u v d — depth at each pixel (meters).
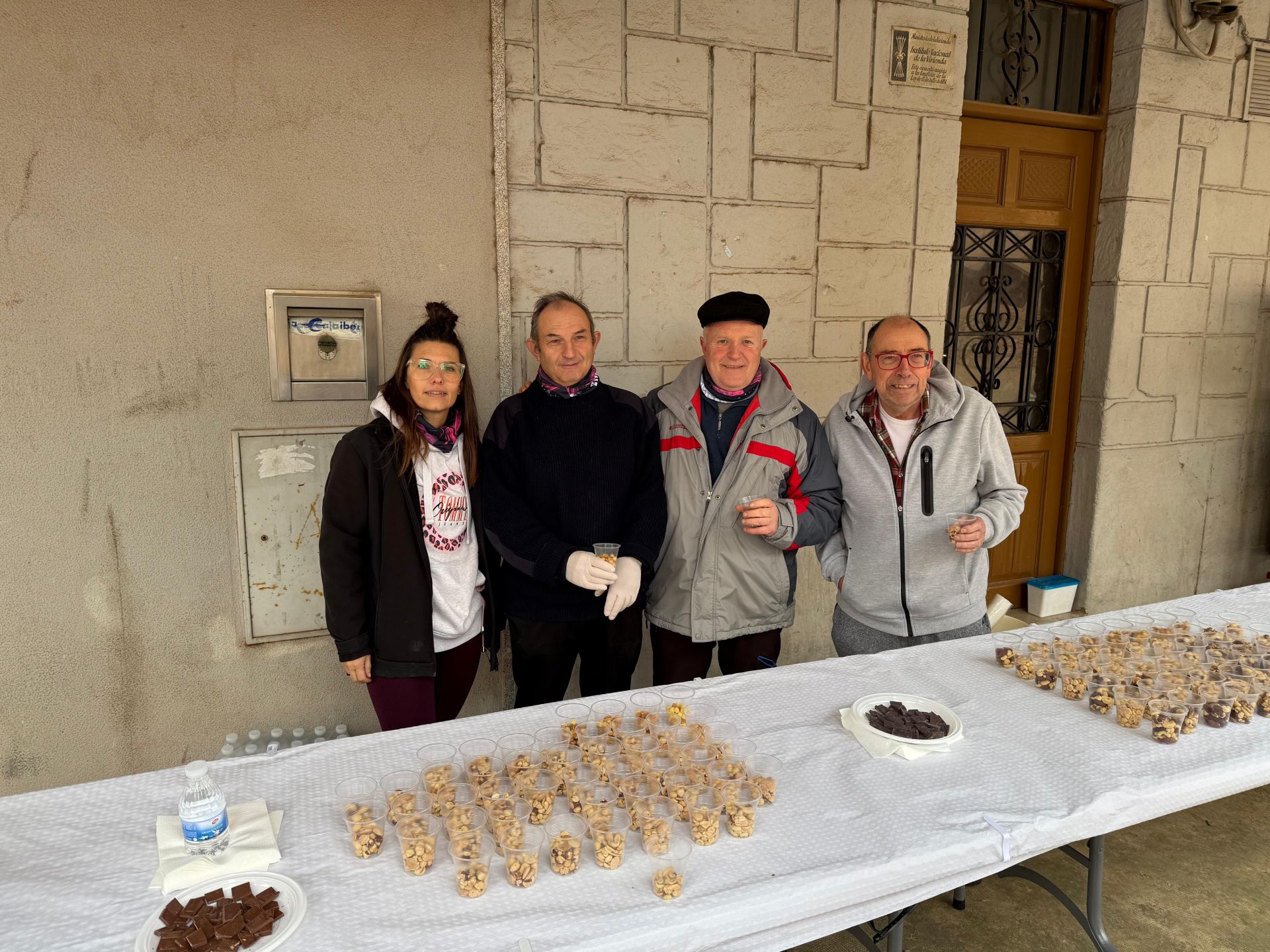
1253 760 1.51
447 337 2.02
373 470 1.99
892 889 1.21
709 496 2.34
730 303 2.23
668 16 2.76
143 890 1.15
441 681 2.20
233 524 2.45
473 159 2.57
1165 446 4.14
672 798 1.33
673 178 2.87
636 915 1.09
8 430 2.19
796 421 2.39
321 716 2.62
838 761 1.50
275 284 2.39
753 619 2.42
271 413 2.45
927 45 3.18
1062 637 2.08
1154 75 3.71
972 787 1.41
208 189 2.29
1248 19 3.85
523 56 2.59
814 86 3.03
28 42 2.07
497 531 2.14
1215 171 3.95
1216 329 4.14
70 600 2.30
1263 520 4.57
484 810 1.29
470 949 1.04
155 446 2.33
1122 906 2.16
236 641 2.49
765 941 1.16
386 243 2.51
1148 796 1.40
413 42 2.44
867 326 3.29
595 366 2.87
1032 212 3.83
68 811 1.35
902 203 3.27
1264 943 2.02
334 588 2.00
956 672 1.92
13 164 2.10
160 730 2.44
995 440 2.28
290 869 1.20
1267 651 1.93
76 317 2.21
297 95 2.34
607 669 2.44
